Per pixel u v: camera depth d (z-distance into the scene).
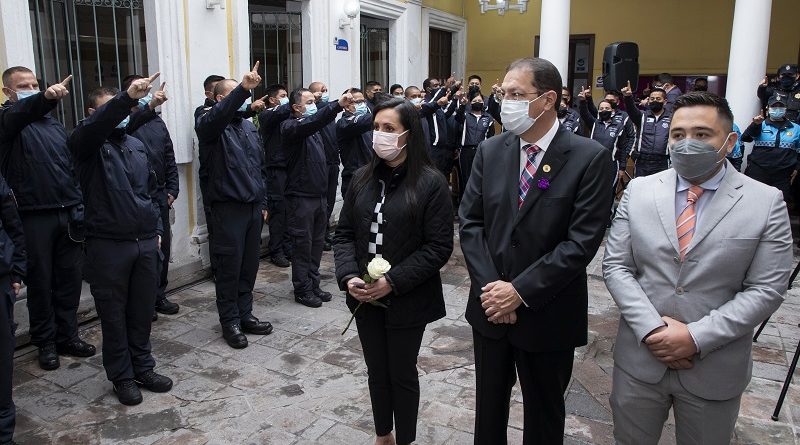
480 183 2.29
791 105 6.92
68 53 4.52
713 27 9.41
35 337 3.62
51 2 4.38
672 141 1.92
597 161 2.06
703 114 1.82
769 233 1.81
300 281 4.73
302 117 4.50
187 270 5.25
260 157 4.16
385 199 2.48
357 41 7.38
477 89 7.86
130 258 3.13
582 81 10.39
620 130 7.21
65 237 3.65
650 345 1.88
